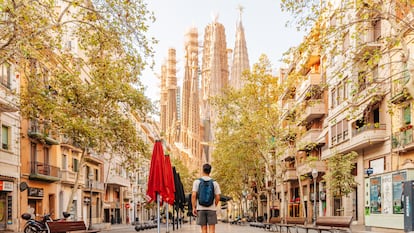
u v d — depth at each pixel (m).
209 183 11.10
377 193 22.97
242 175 56.00
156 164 17.25
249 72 35.97
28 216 22.33
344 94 35.41
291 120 35.72
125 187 72.06
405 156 27.70
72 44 41.84
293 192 57.97
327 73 39.97
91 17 16.50
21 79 32.16
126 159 30.59
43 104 23.23
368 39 29.94
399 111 27.92
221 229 36.84
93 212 52.78
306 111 43.91
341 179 31.95
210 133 193.12
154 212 96.12
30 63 20.30
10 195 30.88
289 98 53.75
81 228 21.59
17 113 32.06
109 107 28.70
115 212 66.44
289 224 30.48
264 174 53.12
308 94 19.22
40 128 34.91
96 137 26.94
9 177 30.41
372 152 32.50
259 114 35.44
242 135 40.38
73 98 25.69
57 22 16.11
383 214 22.09
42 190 36.81
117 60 20.56
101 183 55.69
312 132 43.88
